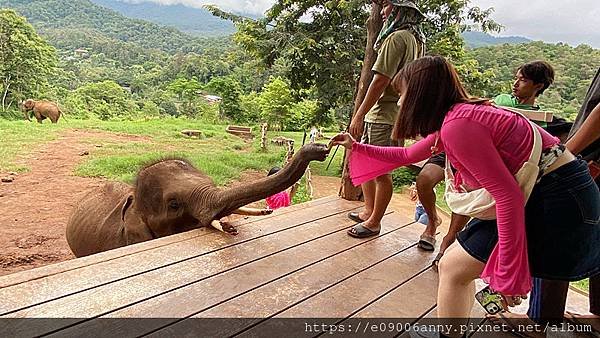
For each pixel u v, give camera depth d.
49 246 6.83
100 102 36.88
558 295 2.41
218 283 2.75
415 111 2.04
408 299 2.77
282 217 3.96
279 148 18.20
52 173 11.48
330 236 3.62
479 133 1.88
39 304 2.35
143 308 2.42
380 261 3.25
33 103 23.61
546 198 1.95
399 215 4.24
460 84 2.06
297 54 12.81
